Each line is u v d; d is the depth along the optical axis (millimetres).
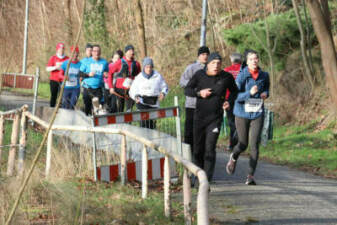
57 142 19828
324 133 34406
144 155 15383
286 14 45125
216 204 15266
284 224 13000
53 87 30438
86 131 17500
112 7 63938
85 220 12766
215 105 16719
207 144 16781
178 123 18625
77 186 15945
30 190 13766
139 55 63656
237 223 13078
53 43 62562
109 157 18422
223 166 23234
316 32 35938
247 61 18297
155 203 14633
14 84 28859
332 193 17391
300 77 41969
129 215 13375
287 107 40656
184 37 65000
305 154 28734
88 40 61000
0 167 17062
